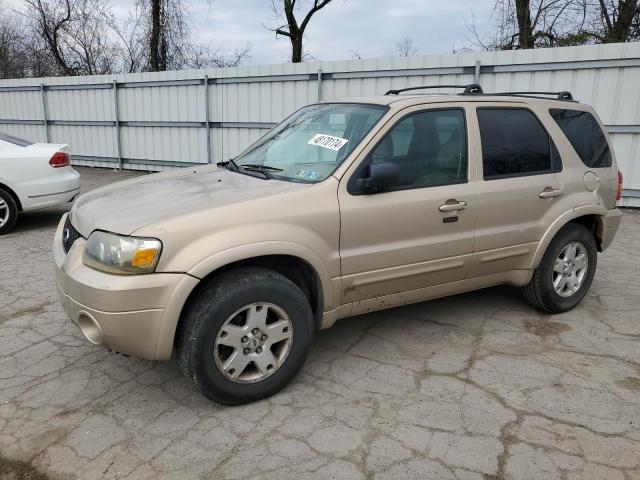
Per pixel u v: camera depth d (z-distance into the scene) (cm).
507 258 416
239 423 306
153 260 283
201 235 294
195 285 291
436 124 382
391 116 364
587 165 459
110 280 283
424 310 473
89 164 1562
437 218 371
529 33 1591
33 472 268
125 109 1437
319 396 334
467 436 293
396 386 345
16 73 3088
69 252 318
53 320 453
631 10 1528
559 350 397
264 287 311
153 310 285
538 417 311
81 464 273
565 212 435
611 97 865
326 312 344
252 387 320
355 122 378
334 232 332
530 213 420
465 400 329
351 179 341
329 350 397
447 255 381
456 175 385
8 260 631
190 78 1286
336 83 1085
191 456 278
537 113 436
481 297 506
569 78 884
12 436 296
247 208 308
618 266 610
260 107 1201
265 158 404
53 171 765
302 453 280
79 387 347
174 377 360
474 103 404
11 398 333
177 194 338
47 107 1595
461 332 428
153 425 305
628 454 278
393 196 353
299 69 1121
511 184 406
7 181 733
